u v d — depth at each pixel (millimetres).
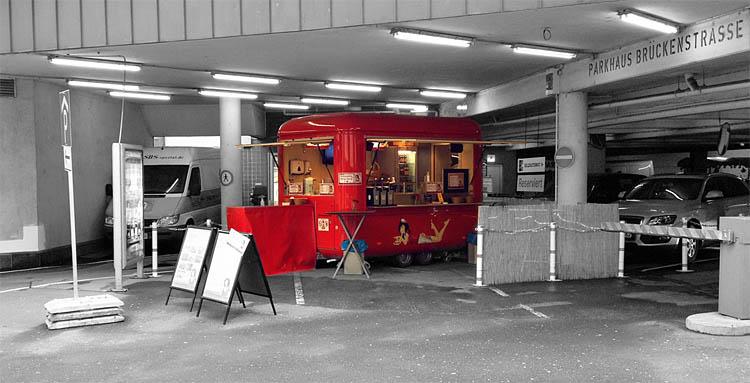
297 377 6688
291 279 12906
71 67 14547
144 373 6887
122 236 11797
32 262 15703
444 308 10078
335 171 13969
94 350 7812
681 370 6805
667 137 26281
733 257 8602
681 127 22438
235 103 19750
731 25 10445
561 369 6871
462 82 17531
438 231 15016
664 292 11320
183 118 22469
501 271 12281
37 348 7934
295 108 23688
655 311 9758
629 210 15430
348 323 9102
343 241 13664
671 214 15000
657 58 12109
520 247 12438
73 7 12547
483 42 12562
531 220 12500
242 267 9922
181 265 10281
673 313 9609
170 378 6703
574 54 13500
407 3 10805
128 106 21109
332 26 11242
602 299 10711
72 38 12586
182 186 18984
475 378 6594
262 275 9617
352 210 13781
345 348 7797
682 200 15609
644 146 31484
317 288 11875
